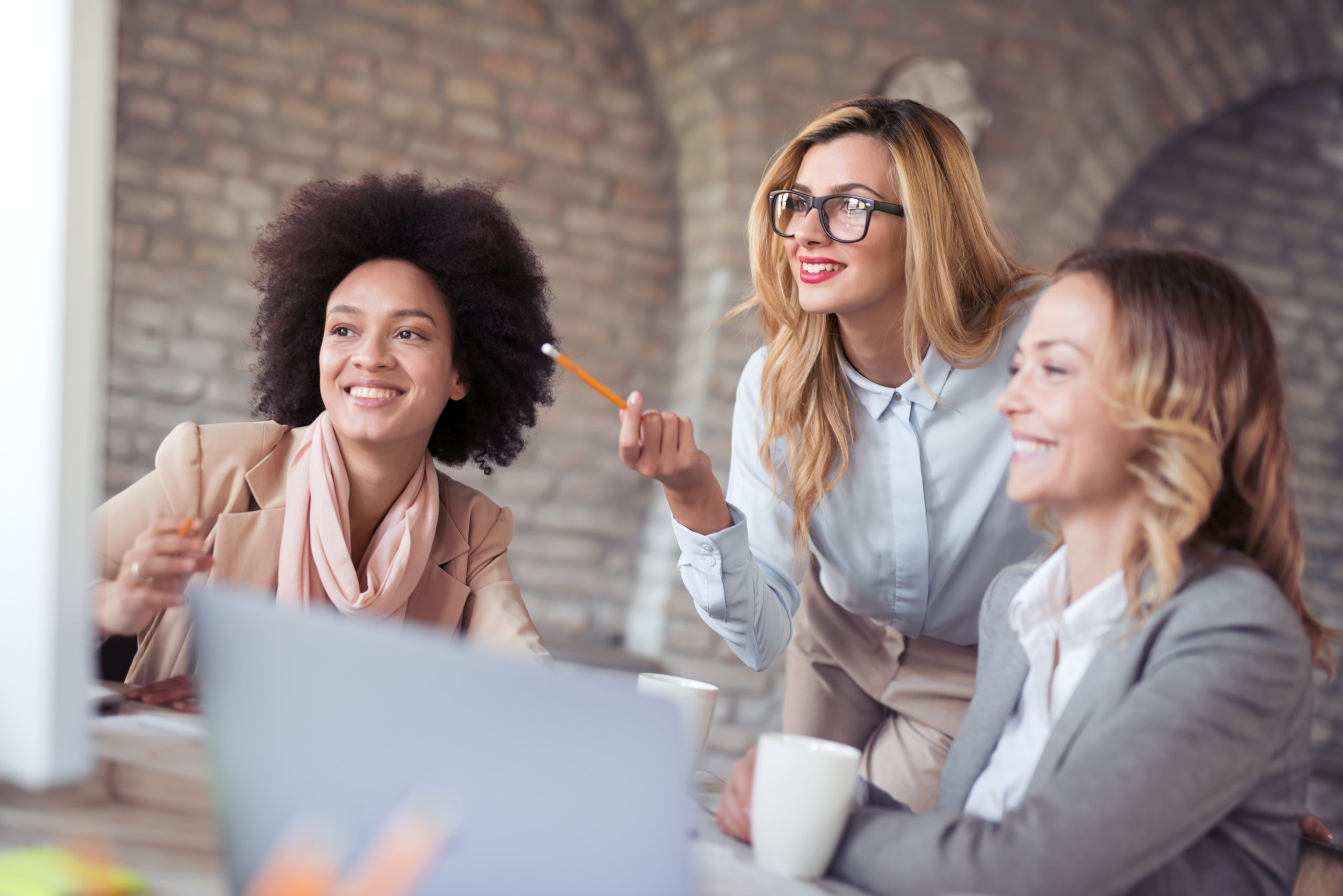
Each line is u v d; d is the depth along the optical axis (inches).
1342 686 147.2
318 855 18.3
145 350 112.1
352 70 119.6
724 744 119.8
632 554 129.3
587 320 128.1
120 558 44.7
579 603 127.0
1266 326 30.9
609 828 17.9
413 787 18.3
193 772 29.0
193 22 113.9
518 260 56.1
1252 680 27.4
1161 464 29.5
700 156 125.9
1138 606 29.7
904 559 54.8
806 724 61.2
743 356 122.7
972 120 127.5
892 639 59.8
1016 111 130.4
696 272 127.7
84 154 21.2
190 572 36.3
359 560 49.4
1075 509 31.7
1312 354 153.0
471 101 124.0
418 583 48.9
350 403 46.8
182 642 45.1
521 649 46.3
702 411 121.6
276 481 47.9
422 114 122.2
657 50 125.7
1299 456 151.0
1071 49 132.1
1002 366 52.2
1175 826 26.5
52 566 21.9
